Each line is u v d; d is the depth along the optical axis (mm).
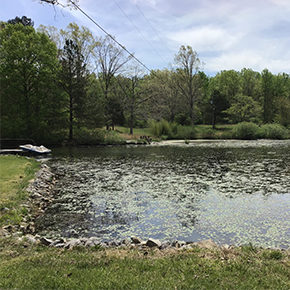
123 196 11117
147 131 49938
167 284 3645
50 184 12914
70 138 35438
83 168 17656
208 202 10281
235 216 8742
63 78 33500
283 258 4691
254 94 69875
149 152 27062
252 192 11625
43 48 33844
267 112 66688
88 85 36438
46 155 24562
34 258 4660
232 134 47719
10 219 7445
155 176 15102
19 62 32625
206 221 8320
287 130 48469
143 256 4785
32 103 33906
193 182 13594
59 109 34781
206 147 32156
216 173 15922
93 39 40812
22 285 3650
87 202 10297
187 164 19281
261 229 7672
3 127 32562
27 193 10094
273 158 22078
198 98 57000
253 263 4379
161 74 57625
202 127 59719
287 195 11109
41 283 3695
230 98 67188
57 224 8047
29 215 8398
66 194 11398
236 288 3561
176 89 55500
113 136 37125
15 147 29969
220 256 4719
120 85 47531
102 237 7133
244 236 7199
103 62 44375
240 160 21047
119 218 8602
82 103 34031
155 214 8984
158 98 54125
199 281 3732
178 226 7938
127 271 4070
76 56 33906
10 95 32750
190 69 53688
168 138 46188
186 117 61969
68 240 6273
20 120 33125
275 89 71812
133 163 19797
